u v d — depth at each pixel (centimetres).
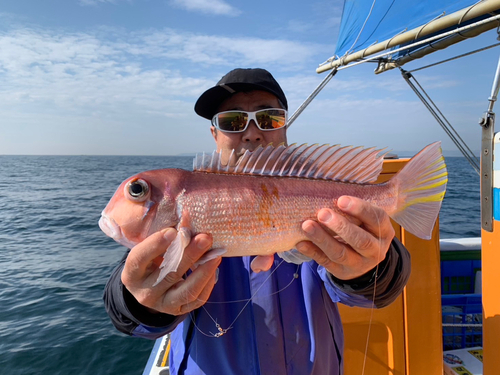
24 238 311
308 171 51
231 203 47
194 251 42
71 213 443
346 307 70
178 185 46
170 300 41
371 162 52
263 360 47
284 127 67
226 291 51
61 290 188
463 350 79
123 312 45
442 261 92
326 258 44
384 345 70
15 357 130
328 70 136
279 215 48
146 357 130
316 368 48
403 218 51
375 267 45
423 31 86
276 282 50
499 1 67
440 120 103
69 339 141
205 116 73
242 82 63
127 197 46
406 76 110
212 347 48
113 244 284
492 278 59
